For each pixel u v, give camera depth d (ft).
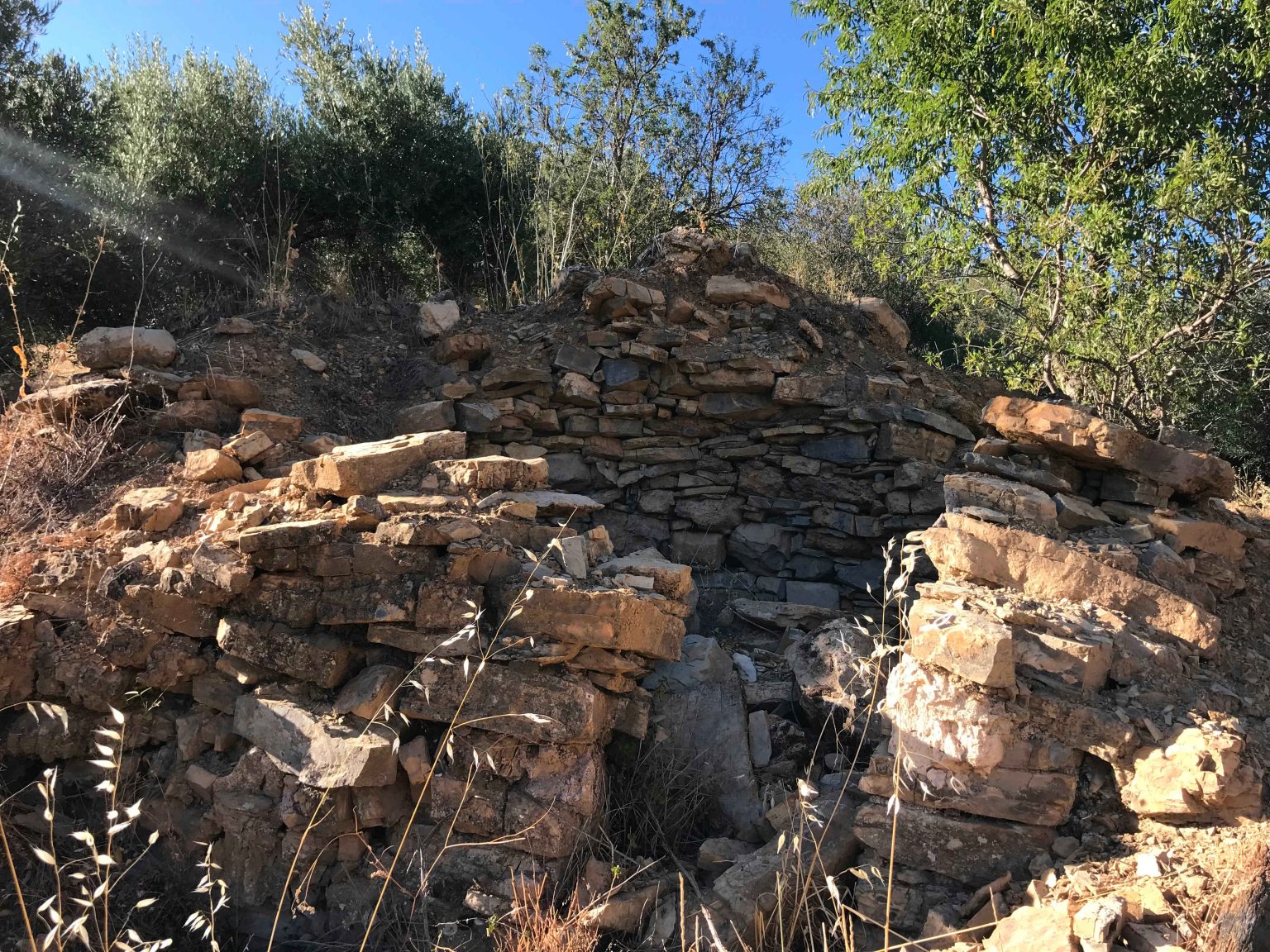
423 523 12.85
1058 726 11.17
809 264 44.52
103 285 31.32
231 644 12.94
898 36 34.60
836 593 20.39
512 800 12.06
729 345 21.84
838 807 12.19
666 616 13.43
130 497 15.96
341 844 12.23
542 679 12.27
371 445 15.80
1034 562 13.65
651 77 52.70
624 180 39.19
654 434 21.84
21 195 29.30
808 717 14.53
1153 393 29.30
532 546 14.12
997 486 15.71
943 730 11.17
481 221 39.73
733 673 14.97
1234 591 15.74
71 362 19.95
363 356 23.66
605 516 21.75
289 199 36.37
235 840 12.42
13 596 13.70
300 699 12.76
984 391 23.49
